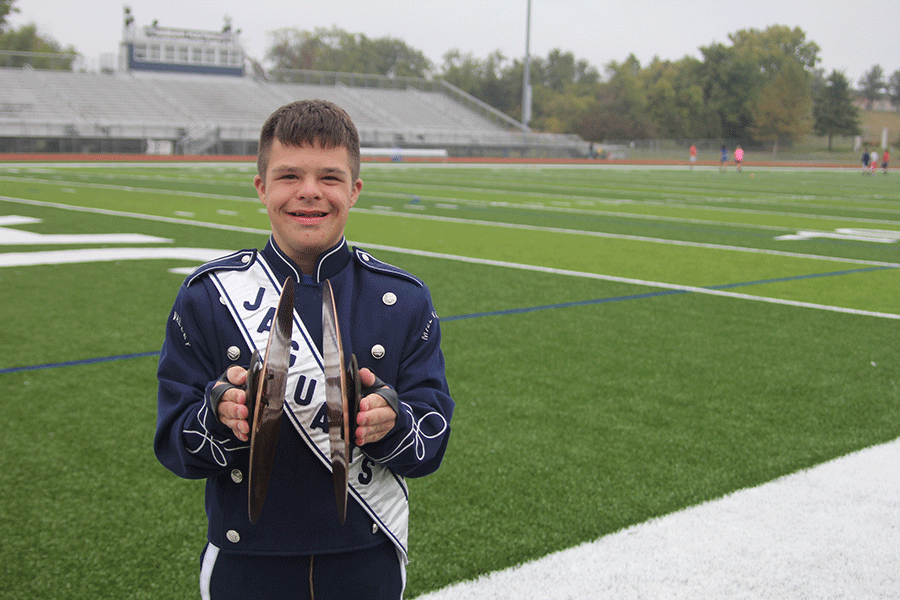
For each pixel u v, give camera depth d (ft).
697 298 26.02
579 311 23.52
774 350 19.56
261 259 5.15
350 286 5.18
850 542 9.95
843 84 288.71
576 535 9.96
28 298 23.36
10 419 13.67
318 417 4.82
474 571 9.06
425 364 5.29
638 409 14.90
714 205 65.62
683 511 10.69
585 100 264.52
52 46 251.19
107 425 13.46
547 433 13.56
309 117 4.94
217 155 133.18
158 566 9.12
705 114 277.44
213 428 4.58
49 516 10.23
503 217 50.83
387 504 5.19
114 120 133.49
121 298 23.56
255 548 5.03
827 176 132.98
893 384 16.92
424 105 183.21
